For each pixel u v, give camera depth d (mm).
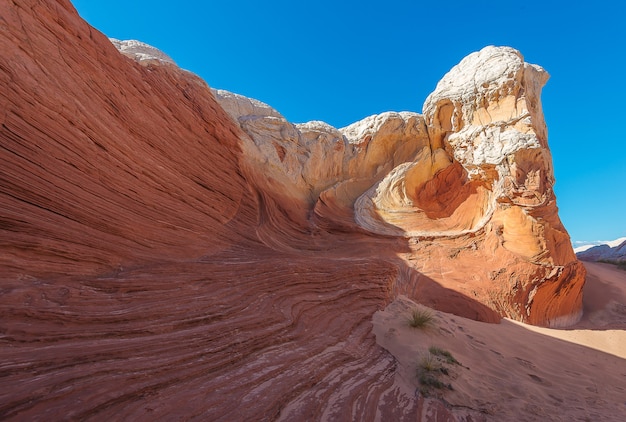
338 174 20438
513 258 13750
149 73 10227
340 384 4223
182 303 5215
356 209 18391
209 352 4152
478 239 15375
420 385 4586
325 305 7160
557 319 13797
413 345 5992
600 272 21219
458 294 11852
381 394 4137
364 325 6887
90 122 7129
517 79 16875
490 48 18938
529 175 15070
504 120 16719
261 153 15812
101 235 6387
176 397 3170
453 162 20359
